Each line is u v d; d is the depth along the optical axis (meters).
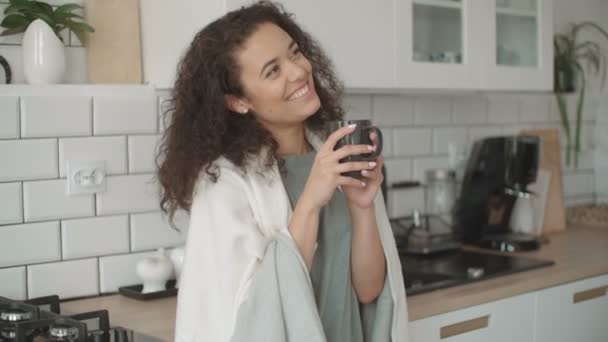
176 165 1.28
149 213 1.92
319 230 1.34
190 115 1.30
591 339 2.13
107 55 1.88
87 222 1.82
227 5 1.68
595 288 2.13
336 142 1.18
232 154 1.27
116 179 1.86
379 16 1.99
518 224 2.58
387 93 2.43
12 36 1.79
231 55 1.25
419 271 2.05
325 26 1.87
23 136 1.72
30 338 1.43
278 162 1.31
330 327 1.33
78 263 1.81
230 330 1.18
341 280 1.34
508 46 2.36
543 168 2.71
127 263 1.89
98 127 1.82
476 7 2.23
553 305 2.00
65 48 1.85
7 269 1.72
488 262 2.17
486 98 2.77
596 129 3.16
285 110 1.27
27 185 1.73
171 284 1.91
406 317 1.41
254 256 1.20
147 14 1.92
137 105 1.88
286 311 1.18
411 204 2.56
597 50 3.11
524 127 2.92
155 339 1.43
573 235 2.64
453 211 2.56
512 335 1.89
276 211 1.26
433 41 2.15
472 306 1.78
